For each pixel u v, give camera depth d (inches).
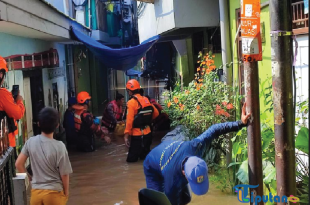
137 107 315.6
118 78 1059.9
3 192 119.9
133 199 228.1
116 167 303.6
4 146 130.1
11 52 277.7
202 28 373.4
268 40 218.4
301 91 188.9
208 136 136.6
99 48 403.9
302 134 162.6
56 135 415.8
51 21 295.7
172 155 131.7
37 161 161.6
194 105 254.7
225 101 243.6
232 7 261.7
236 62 258.4
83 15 702.5
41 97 363.9
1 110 190.5
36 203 161.3
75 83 581.6
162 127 445.7
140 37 612.7
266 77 222.1
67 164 164.9
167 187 132.0
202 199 209.3
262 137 178.5
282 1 116.3
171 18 321.4
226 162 237.3
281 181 121.0
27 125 320.5
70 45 550.9
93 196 236.1
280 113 119.0
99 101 766.5
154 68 679.1
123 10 900.6
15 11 208.4
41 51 374.3
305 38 184.9
